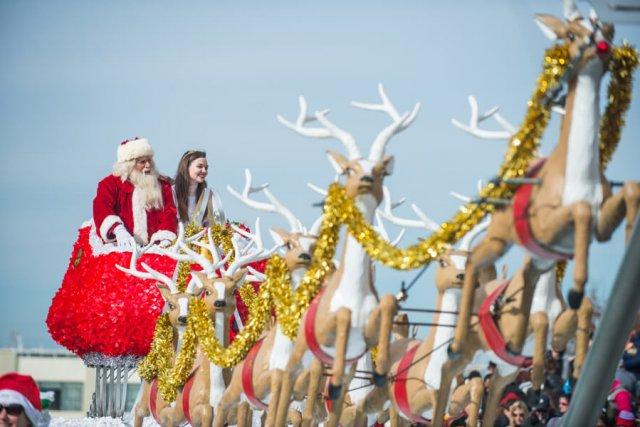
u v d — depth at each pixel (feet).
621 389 95.30
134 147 118.11
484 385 93.97
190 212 118.32
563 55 73.61
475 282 79.77
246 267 108.06
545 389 100.73
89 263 114.83
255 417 115.34
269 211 97.14
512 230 76.48
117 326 111.34
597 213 74.02
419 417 88.89
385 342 81.71
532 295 80.74
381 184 83.66
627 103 76.18
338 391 82.64
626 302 75.05
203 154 118.93
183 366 101.91
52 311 115.03
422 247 79.51
